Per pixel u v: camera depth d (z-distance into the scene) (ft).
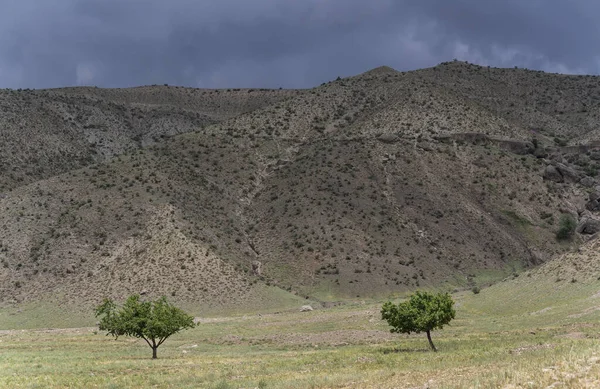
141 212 397.60
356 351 175.22
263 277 388.57
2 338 250.57
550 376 76.18
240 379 118.42
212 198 470.80
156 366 147.95
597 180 567.59
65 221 383.45
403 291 384.27
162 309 181.68
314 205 472.03
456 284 404.98
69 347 215.92
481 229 473.67
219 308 326.03
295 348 204.33
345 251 422.41
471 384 80.18
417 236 453.58
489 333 203.41
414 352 165.58
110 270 344.69
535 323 215.10
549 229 491.72
